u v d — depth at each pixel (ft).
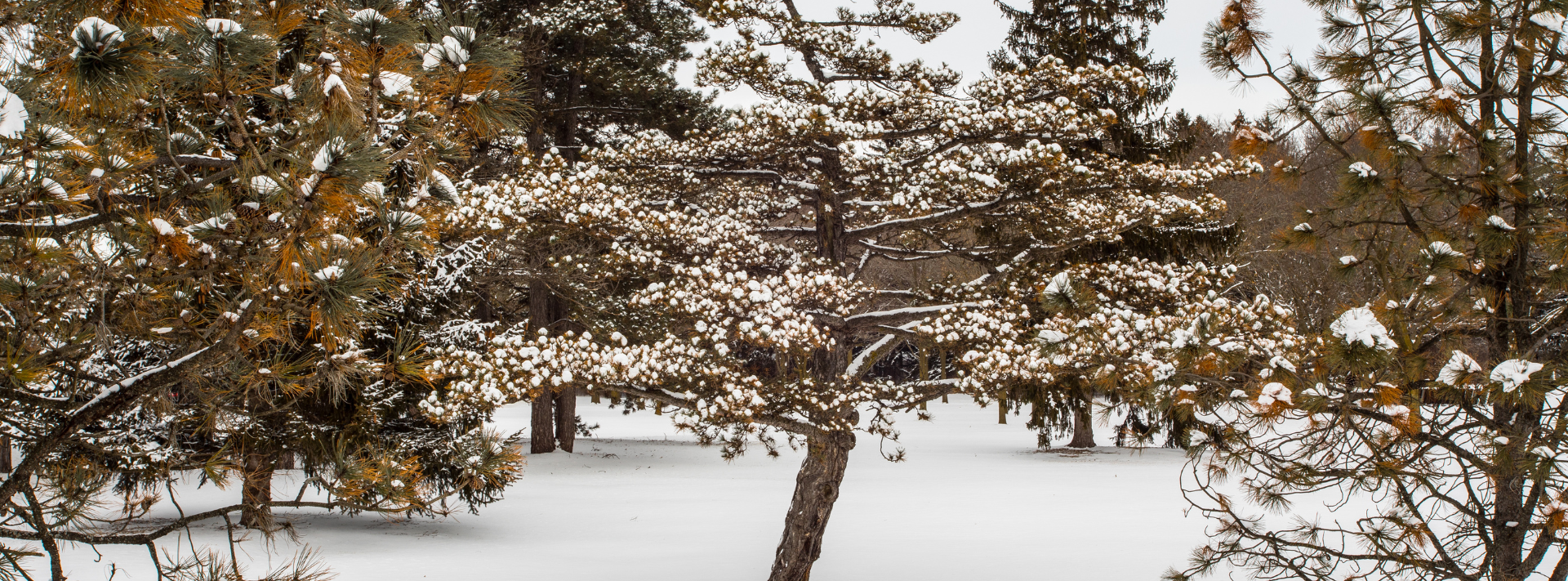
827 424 28.63
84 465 11.25
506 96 9.73
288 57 10.41
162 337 10.40
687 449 88.02
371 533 41.78
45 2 8.41
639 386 28.53
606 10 70.90
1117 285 32.86
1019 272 32.76
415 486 11.16
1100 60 62.28
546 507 52.42
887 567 37.01
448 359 27.12
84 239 9.46
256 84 9.64
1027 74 31.22
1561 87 13.17
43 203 8.63
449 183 10.06
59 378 11.05
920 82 29.50
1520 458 12.26
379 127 9.58
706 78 31.30
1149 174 29.99
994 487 60.75
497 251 42.68
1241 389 14.14
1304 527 16.19
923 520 48.47
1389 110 13.46
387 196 9.64
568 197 29.07
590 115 80.79
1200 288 32.76
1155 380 14.83
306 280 8.71
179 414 11.95
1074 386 34.01
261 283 9.12
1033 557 38.24
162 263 9.01
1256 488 15.31
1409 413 12.17
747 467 76.33
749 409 26.35
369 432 27.61
